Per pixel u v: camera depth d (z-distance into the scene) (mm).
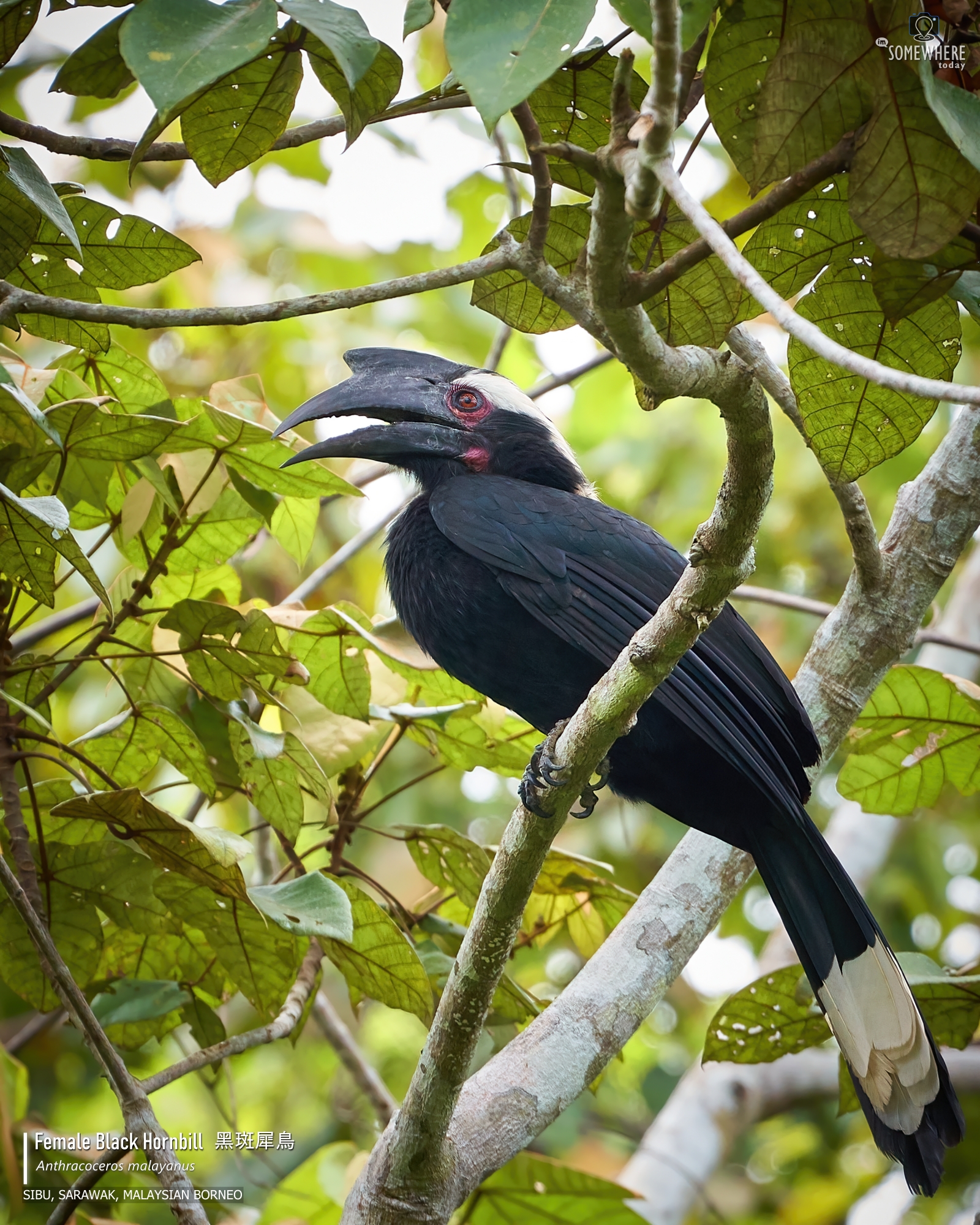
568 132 7113
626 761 8695
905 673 8914
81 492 7941
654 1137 12719
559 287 6184
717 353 5449
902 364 6895
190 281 16500
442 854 9359
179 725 8219
